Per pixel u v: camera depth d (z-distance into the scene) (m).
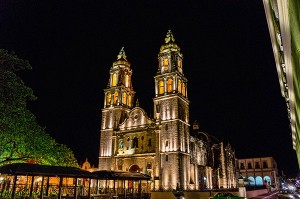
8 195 29.53
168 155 59.31
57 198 31.77
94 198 36.66
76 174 32.50
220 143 88.19
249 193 54.88
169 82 67.06
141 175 46.41
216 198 31.02
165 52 70.00
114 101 73.75
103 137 71.44
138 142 65.44
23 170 27.14
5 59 24.95
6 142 31.14
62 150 40.88
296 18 4.23
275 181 112.19
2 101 24.03
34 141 32.84
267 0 6.97
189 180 60.28
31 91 27.17
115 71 76.69
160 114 64.12
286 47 6.15
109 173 39.44
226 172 87.50
